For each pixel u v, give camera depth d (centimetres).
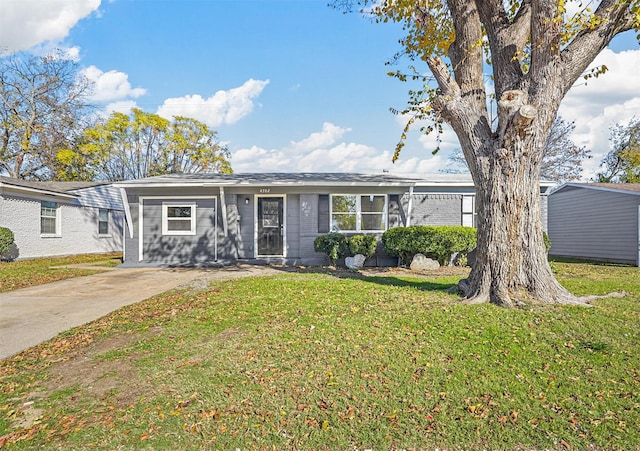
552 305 529
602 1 539
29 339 488
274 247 1291
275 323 500
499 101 540
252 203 1287
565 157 2611
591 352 377
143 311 609
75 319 582
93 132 2728
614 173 2866
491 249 565
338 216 1267
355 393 316
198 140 3356
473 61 592
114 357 410
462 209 1289
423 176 1446
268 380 341
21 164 2450
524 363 358
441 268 1130
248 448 254
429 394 312
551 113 548
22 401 319
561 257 1775
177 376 355
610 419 273
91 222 1880
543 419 276
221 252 1268
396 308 545
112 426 277
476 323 461
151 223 1275
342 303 590
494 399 302
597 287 713
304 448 253
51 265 1291
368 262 1245
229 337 456
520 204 558
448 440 257
